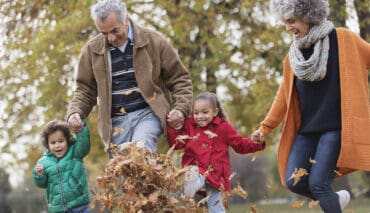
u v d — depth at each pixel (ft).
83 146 21.56
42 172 21.68
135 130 19.95
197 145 19.99
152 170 16.22
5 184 52.95
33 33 47.57
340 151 18.30
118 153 16.87
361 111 18.43
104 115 20.12
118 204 16.33
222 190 17.38
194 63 46.09
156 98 20.08
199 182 19.33
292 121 19.56
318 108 18.69
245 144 20.07
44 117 48.06
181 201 16.72
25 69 47.70
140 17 46.34
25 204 52.16
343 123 18.24
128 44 20.08
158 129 20.07
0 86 48.93
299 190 19.16
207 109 20.02
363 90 18.57
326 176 18.30
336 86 18.47
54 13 47.37
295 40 18.72
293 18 18.38
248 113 52.13
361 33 46.11
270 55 47.80
